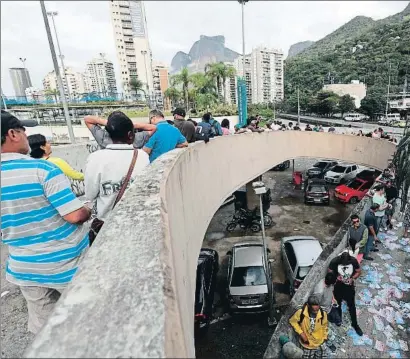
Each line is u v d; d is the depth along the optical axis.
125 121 2.35
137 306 0.92
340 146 17.84
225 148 8.04
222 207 21.31
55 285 1.81
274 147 13.80
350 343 4.70
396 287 5.96
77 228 1.92
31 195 1.65
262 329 9.50
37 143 2.87
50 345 0.78
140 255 1.20
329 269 4.95
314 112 77.00
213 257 10.78
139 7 76.88
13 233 1.69
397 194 9.45
